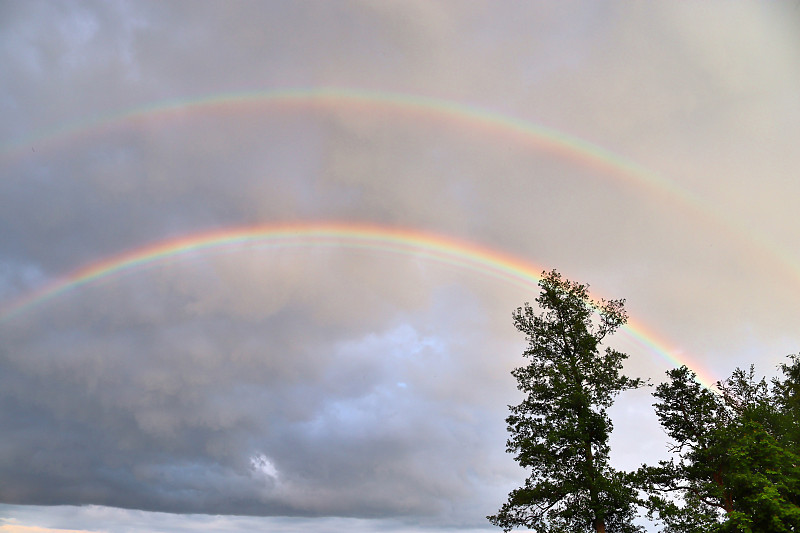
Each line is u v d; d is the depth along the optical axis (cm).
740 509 3334
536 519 3569
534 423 3772
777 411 3681
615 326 4000
